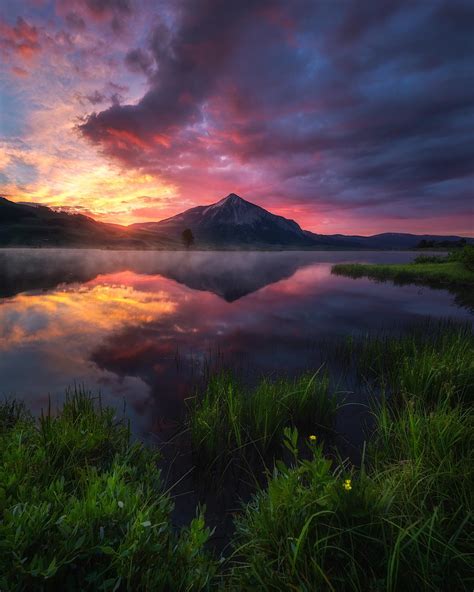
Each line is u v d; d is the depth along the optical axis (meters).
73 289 26.30
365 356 9.38
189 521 3.95
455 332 11.88
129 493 3.20
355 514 2.70
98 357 10.18
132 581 2.40
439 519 2.78
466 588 2.33
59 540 2.50
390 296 24.56
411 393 6.69
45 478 3.52
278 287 30.52
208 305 20.47
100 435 4.52
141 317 16.34
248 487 4.59
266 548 2.87
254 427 5.70
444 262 43.44
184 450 5.44
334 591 2.41
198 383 8.22
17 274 37.25
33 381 8.17
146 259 88.75
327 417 6.04
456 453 3.89
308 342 12.16
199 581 2.58
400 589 2.43
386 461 4.50
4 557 2.31
